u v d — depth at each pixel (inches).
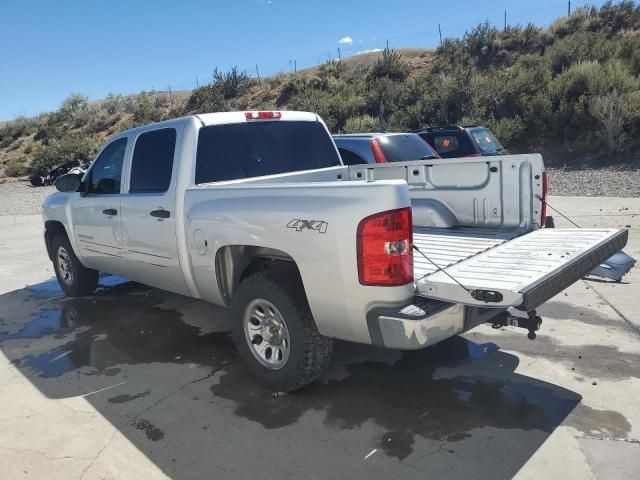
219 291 177.2
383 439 136.9
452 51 1307.8
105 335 219.1
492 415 145.5
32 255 401.4
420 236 194.4
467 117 870.4
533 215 187.9
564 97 803.4
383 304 133.0
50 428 148.9
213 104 1561.3
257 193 157.0
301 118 216.2
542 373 167.8
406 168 213.8
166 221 188.4
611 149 684.1
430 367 175.3
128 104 1932.8
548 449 129.6
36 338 219.9
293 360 153.8
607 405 147.9
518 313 146.8
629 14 1125.7
